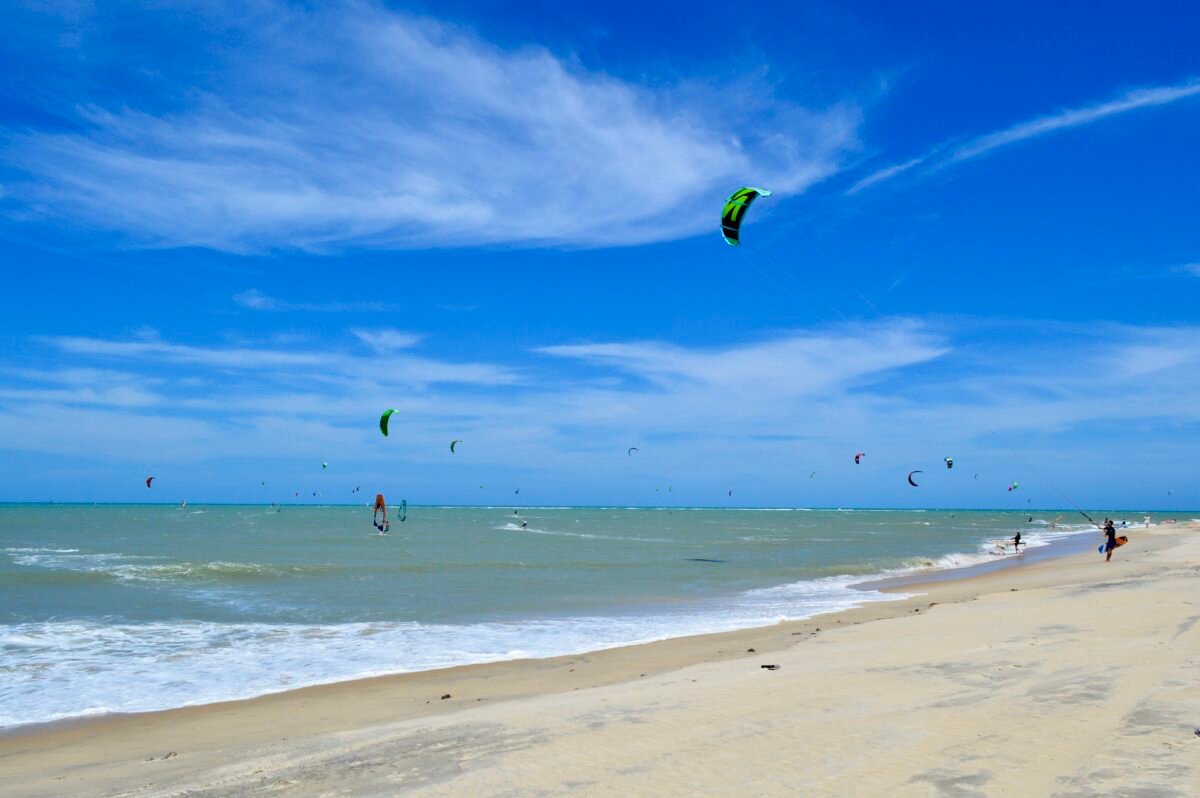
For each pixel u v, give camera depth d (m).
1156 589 18.00
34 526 73.31
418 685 12.45
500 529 76.50
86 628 17.34
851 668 10.26
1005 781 5.68
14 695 11.98
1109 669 9.05
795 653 12.59
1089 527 96.25
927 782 5.76
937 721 7.32
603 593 24.45
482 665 13.90
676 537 65.12
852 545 53.81
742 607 21.09
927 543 56.97
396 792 6.39
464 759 7.20
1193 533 63.28
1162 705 7.39
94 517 102.50
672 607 21.23
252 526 77.31
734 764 6.47
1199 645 10.34
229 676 13.20
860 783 5.84
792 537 66.44
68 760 8.95
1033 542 59.97
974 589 23.92
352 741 8.43
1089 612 14.42
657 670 12.92
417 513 168.12
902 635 13.56
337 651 15.16
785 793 5.74
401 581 27.50
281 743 9.00
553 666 13.64
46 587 24.44
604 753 7.03
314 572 30.12
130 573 28.11
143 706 11.43
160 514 122.06
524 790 6.20
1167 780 5.49
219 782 7.19
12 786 7.81
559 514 174.38
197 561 34.28
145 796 6.98
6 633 16.67
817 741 6.94
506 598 23.08
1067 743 6.43
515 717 8.77
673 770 6.43
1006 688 8.46
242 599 22.27
